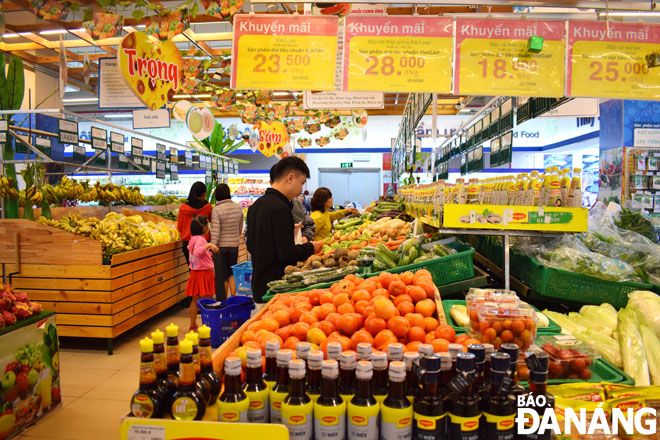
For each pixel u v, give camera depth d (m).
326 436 1.25
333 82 2.75
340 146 15.83
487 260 3.62
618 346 2.05
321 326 1.87
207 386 1.42
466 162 8.52
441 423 1.26
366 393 1.27
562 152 14.29
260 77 2.76
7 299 3.04
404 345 1.76
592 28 2.69
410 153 7.79
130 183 14.02
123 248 4.86
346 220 7.12
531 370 1.35
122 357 4.50
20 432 3.02
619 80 2.68
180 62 4.38
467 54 2.70
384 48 2.71
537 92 2.69
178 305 6.70
